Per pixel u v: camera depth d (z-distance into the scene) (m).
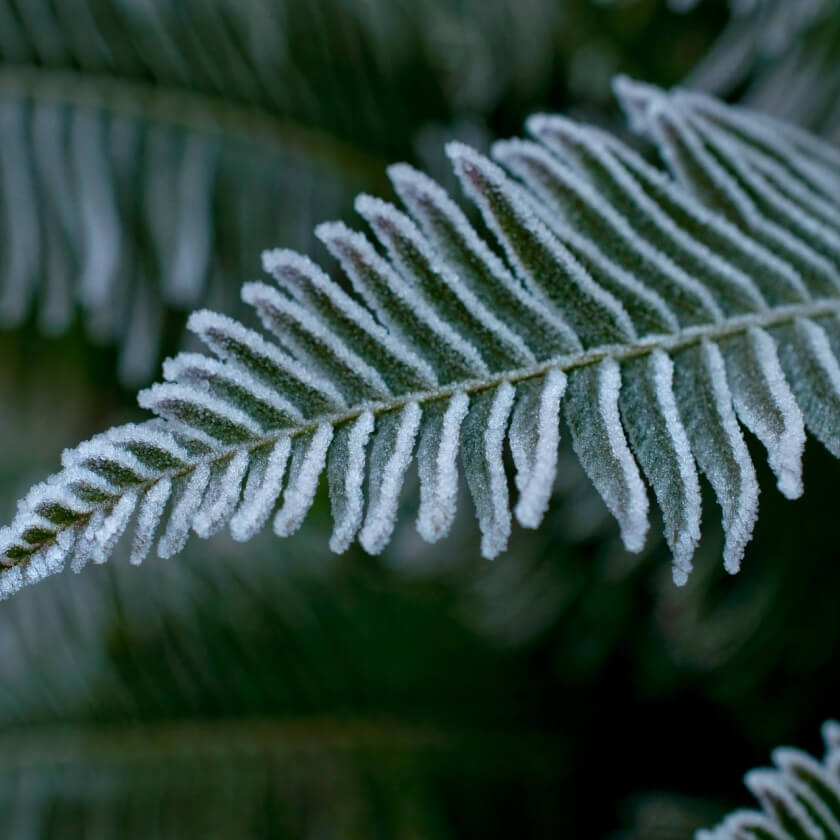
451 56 0.70
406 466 0.53
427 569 0.73
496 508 0.53
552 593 0.71
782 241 0.56
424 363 0.54
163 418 0.53
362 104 0.68
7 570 0.52
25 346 0.78
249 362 0.54
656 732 0.70
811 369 0.55
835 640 0.65
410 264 0.55
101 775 0.65
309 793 0.66
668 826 0.66
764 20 0.65
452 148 0.55
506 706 0.68
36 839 0.65
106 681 0.66
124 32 0.66
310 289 0.54
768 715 0.67
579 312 0.55
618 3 0.70
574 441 0.54
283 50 0.67
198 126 0.67
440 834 0.66
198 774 0.66
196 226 0.67
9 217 0.67
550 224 0.55
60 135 0.66
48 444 0.81
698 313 0.55
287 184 0.67
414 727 0.67
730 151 0.58
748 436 0.63
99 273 0.68
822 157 0.60
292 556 0.69
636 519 0.53
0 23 0.65
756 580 0.66
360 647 0.67
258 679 0.66
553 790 0.67
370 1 0.67
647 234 0.56
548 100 0.70
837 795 0.56
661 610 0.68
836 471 0.64
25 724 0.66
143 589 0.67
